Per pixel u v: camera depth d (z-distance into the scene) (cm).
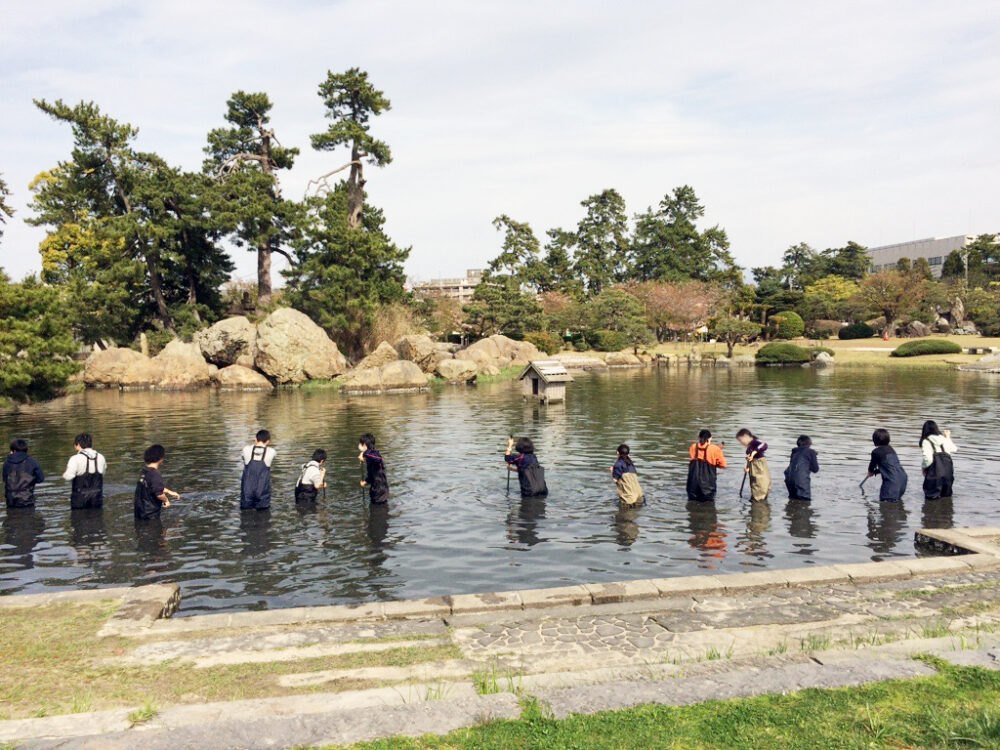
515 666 648
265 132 5981
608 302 7944
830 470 1698
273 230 5641
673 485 1562
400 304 6341
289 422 2709
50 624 771
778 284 11600
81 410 3172
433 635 742
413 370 4212
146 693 600
